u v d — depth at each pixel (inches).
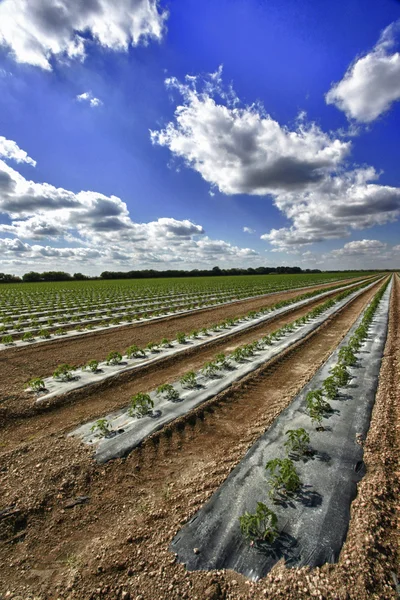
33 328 830.5
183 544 174.9
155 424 313.6
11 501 215.3
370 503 192.9
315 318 908.0
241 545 170.6
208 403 361.4
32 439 298.5
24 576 165.6
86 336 746.8
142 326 868.0
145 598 146.6
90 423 323.6
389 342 589.0
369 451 249.9
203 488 221.9
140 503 215.5
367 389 372.8
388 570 151.3
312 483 215.9
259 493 209.6
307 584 146.1
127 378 458.0
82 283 3297.2
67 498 222.5
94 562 169.3
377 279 3380.9
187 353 578.6
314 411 308.0
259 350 585.3
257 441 276.2
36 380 394.6
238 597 144.1
